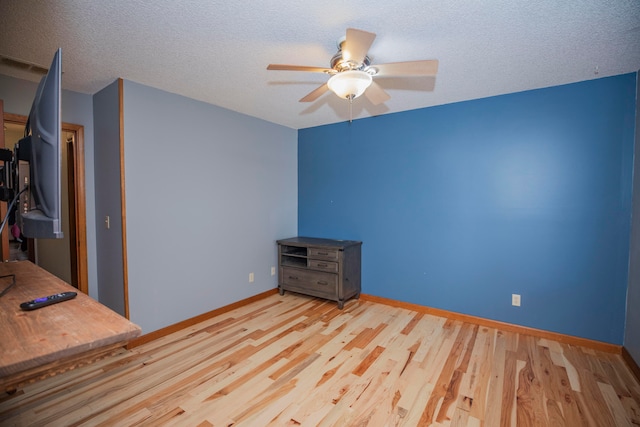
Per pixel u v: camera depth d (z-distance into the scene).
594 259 2.40
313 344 2.47
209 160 2.99
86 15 1.54
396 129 3.31
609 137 2.32
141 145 2.46
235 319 3.00
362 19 1.58
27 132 1.15
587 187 2.41
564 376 2.02
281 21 1.60
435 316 3.09
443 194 3.04
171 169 2.68
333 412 1.69
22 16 1.53
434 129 3.07
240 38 1.77
